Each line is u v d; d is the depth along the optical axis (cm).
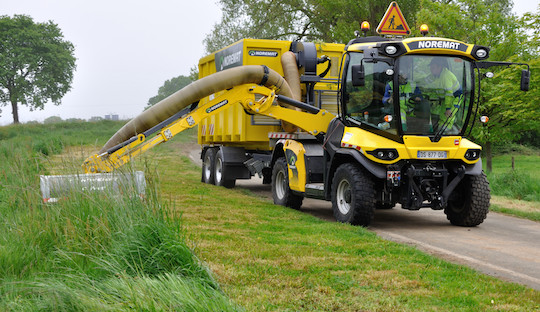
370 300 527
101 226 604
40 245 613
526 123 1772
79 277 518
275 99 1227
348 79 1056
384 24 1150
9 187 752
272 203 1273
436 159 976
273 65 1412
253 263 650
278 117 1201
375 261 683
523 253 802
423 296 543
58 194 693
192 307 436
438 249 814
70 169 712
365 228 937
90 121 6047
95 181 687
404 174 977
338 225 952
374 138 989
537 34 1683
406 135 969
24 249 597
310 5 3064
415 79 981
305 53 1341
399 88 974
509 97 1695
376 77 1007
